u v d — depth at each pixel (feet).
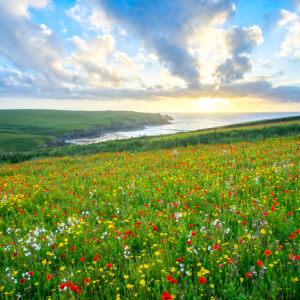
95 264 10.34
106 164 54.34
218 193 21.25
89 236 14.08
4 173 58.29
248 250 10.70
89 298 8.73
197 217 15.16
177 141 102.83
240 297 7.52
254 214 15.24
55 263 11.68
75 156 93.86
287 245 10.98
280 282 8.47
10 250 12.38
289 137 75.25
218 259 10.29
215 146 72.64
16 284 9.57
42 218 18.34
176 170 35.91
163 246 12.05
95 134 599.16
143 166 44.45
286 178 22.77
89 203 22.06
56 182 35.65
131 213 17.98
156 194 23.08
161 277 9.31
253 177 25.21
